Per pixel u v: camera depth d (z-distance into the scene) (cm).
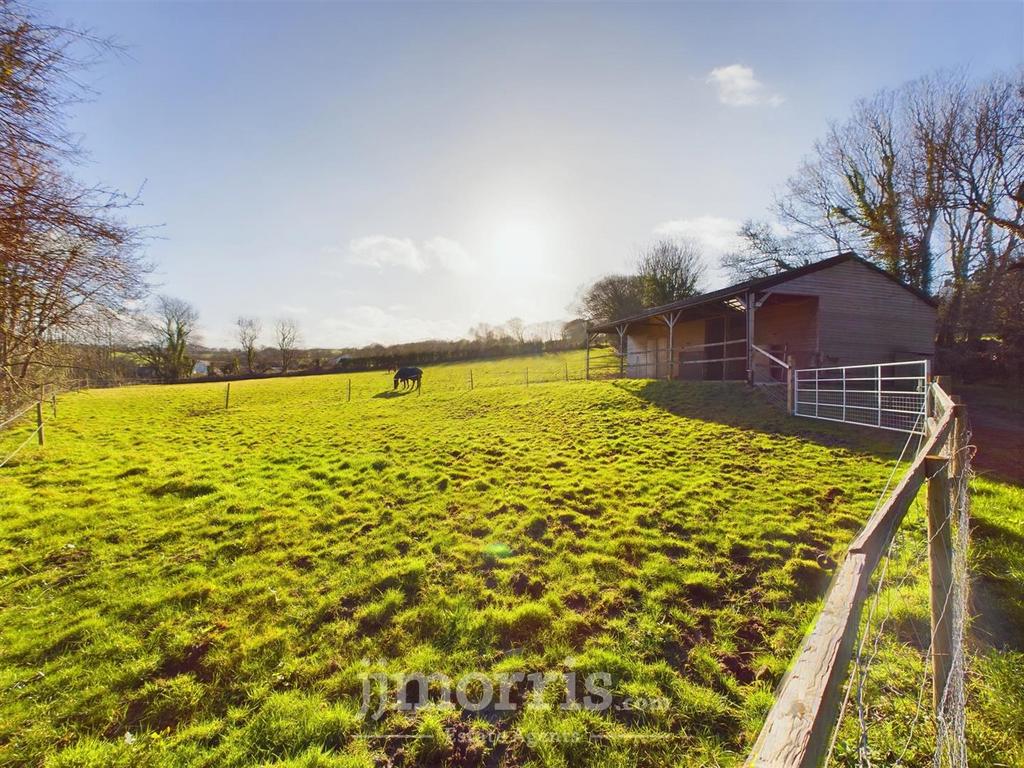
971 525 466
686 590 418
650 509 598
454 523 592
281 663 347
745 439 909
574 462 842
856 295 1525
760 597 403
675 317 1802
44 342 750
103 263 652
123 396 2589
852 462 726
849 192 2542
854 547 183
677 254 4012
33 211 517
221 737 285
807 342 1523
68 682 334
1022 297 1661
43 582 473
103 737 289
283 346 5950
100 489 764
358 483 788
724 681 309
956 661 237
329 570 486
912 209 2244
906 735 250
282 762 264
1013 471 671
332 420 1564
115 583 468
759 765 104
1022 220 1955
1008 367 1596
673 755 259
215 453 1064
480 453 955
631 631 366
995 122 2002
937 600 264
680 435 988
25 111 505
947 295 2106
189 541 563
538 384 2139
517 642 363
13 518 635
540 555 498
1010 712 256
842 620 144
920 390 794
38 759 272
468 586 443
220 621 400
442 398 1919
